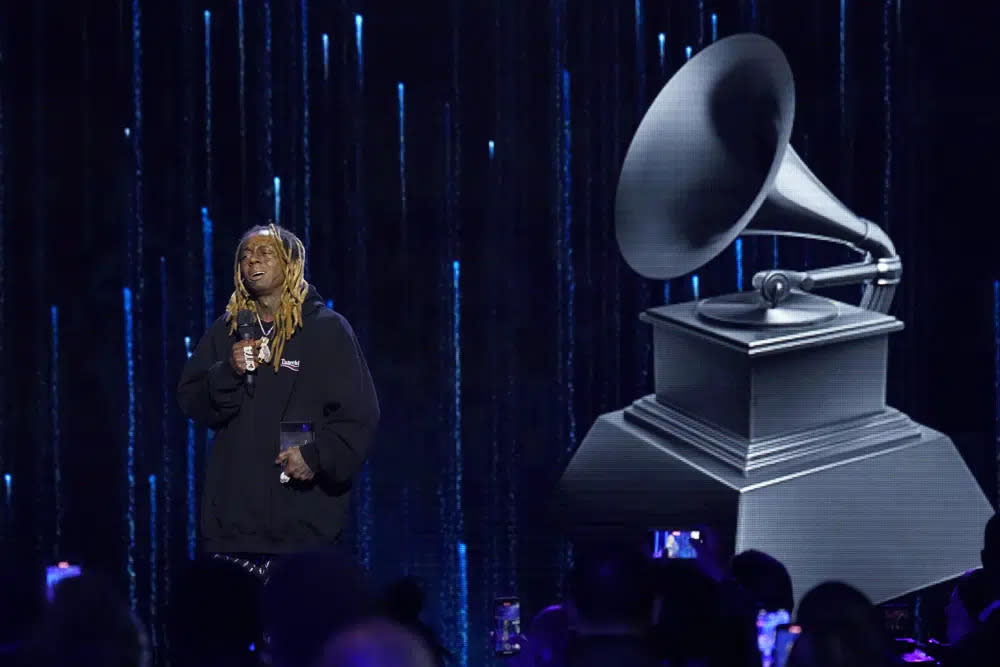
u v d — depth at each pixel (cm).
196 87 1761
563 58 1767
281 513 738
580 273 1789
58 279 1758
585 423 1628
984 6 1630
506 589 1141
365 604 501
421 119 1789
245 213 1781
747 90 887
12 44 1734
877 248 930
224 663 484
